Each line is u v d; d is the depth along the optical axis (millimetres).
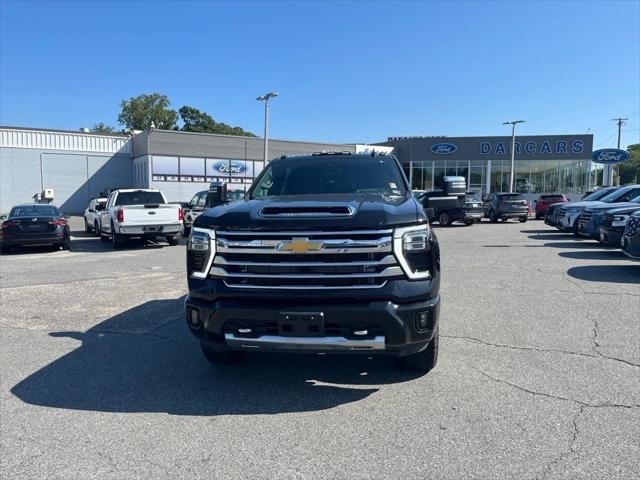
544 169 45375
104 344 5738
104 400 4195
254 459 3246
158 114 86000
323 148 45281
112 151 41719
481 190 45656
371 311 3713
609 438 3436
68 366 5016
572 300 7523
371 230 3770
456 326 6184
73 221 32375
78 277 10242
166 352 5441
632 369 4715
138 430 3662
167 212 16281
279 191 5395
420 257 3875
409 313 3777
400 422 3730
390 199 4590
